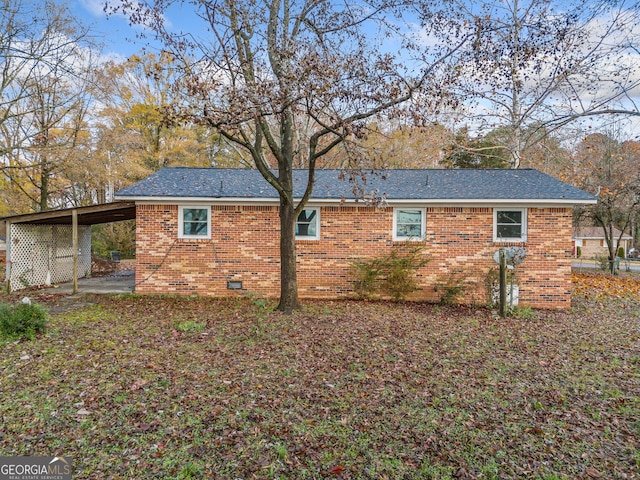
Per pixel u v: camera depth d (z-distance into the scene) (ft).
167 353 21.57
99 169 70.69
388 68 27.43
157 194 39.42
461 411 15.29
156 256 40.93
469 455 12.31
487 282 38.32
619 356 22.68
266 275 41.19
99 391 16.31
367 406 15.52
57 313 31.91
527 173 46.34
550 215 39.04
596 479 11.18
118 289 44.27
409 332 27.35
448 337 26.30
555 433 13.71
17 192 74.54
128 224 90.84
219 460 11.70
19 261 44.60
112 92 70.13
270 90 25.80
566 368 20.47
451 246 40.11
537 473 11.43
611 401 16.43
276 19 31.14
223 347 22.85
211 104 25.89
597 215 73.61
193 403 15.39
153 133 85.46
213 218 40.93
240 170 48.42
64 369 18.74
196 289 41.04
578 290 48.49
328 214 40.88
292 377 18.34
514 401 16.33
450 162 83.05
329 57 27.68
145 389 16.62
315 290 41.06
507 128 61.26
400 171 48.42
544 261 39.06
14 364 19.20
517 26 33.37
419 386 17.65
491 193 39.14
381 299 40.73
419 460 11.98
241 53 29.40
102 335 24.99
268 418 14.33
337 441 12.94
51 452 11.91
